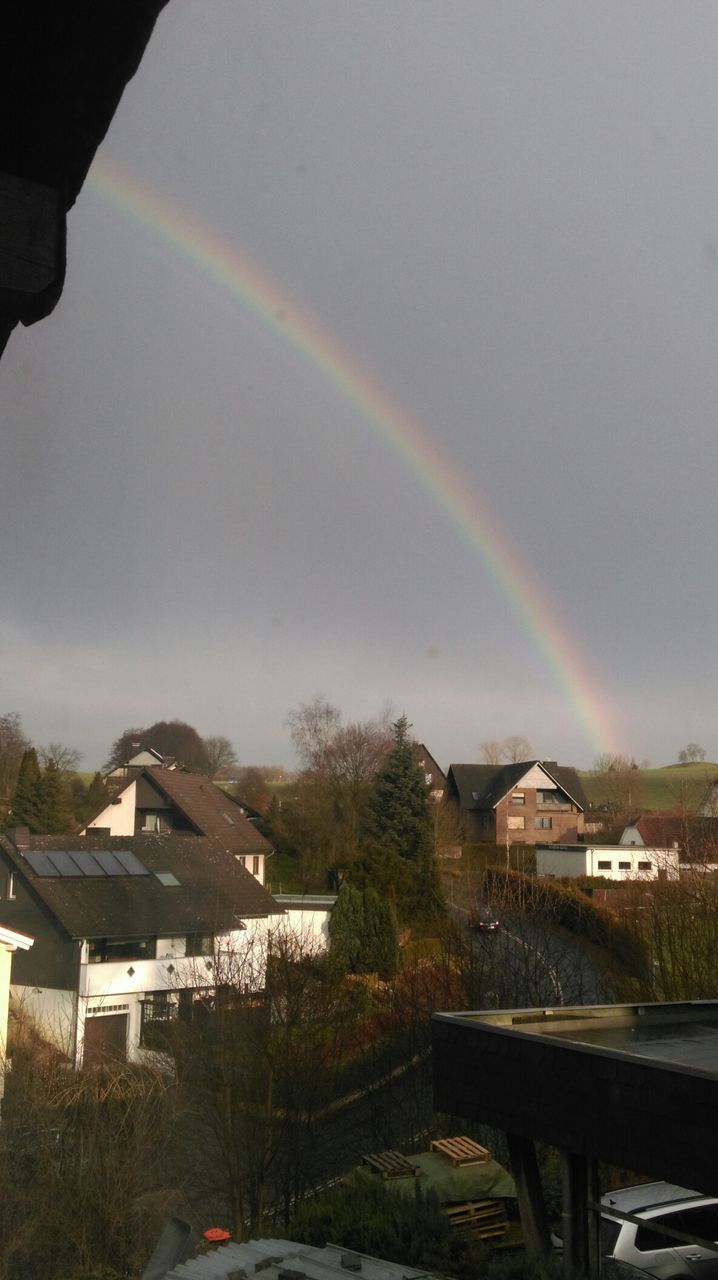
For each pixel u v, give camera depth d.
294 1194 15.67
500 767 80.62
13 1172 12.16
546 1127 6.43
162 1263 6.65
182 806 48.38
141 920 30.81
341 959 23.70
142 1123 13.37
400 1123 16.84
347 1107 17.81
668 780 97.38
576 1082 6.23
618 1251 7.12
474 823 77.00
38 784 56.94
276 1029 17.27
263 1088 16.27
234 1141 15.36
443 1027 7.60
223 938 27.86
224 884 35.91
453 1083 7.42
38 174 2.08
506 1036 6.90
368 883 36.72
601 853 50.56
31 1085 13.73
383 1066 18.72
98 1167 12.44
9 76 1.97
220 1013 17.59
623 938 24.19
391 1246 7.70
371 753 61.38
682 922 21.70
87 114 2.04
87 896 31.33
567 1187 6.78
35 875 31.44
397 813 53.88
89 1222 12.02
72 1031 23.25
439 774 80.69
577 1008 8.26
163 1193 13.10
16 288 2.05
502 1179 9.48
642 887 24.78
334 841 57.06
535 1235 6.91
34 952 30.17
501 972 20.39
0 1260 11.28
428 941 34.25
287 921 32.25
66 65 1.98
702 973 20.66
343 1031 18.81
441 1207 8.63
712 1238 7.23
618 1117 5.88
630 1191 7.80
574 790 78.38
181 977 24.73
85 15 1.93
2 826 55.25
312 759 61.84
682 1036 7.54
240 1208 14.73
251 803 65.81
